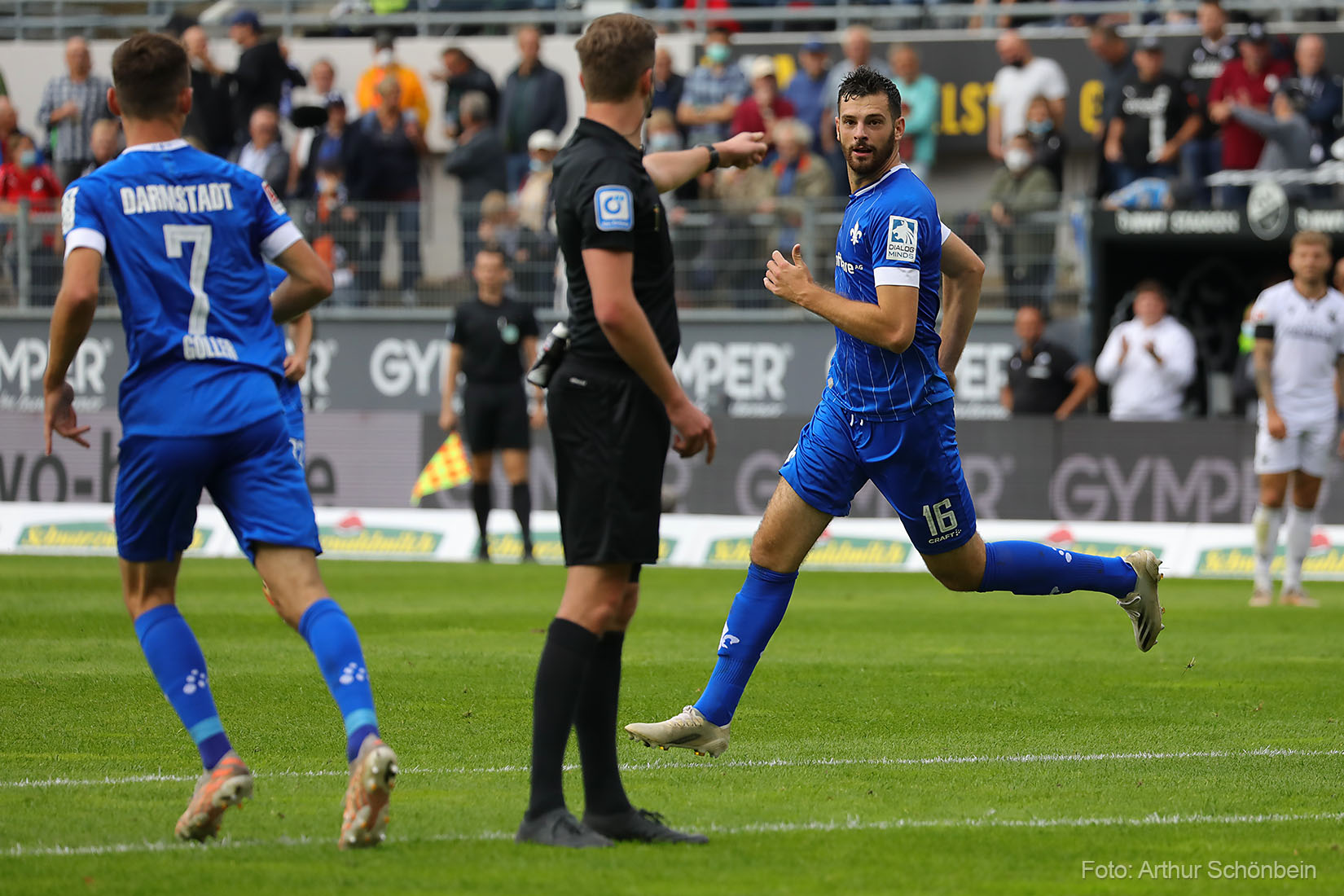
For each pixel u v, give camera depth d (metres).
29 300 69.44
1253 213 58.88
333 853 14.55
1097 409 61.53
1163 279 65.25
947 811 16.89
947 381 20.14
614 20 15.36
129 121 15.92
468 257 67.50
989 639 34.44
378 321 67.81
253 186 16.09
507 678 27.31
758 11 74.56
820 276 64.69
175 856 14.42
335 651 14.80
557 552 59.09
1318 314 42.00
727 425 58.72
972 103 72.62
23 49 81.88
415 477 61.59
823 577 53.16
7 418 63.88
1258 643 33.75
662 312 15.52
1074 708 24.72
